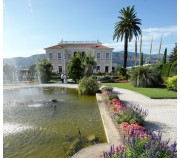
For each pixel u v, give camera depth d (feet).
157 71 64.39
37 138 18.24
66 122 23.47
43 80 89.97
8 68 98.32
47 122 23.53
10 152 15.42
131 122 18.70
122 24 109.29
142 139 11.07
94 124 22.41
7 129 20.81
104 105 31.40
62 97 44.91
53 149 15.80
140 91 49.73
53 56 148.97
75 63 84.69
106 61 148.77
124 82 86.79
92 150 13.70
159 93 45.14
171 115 24.75
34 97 45.32
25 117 26.07
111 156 10.14
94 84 48.62
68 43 165.58
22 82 90.38
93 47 147.64
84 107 32.45
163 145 10.08
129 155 9.53
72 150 15.39
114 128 18.56
